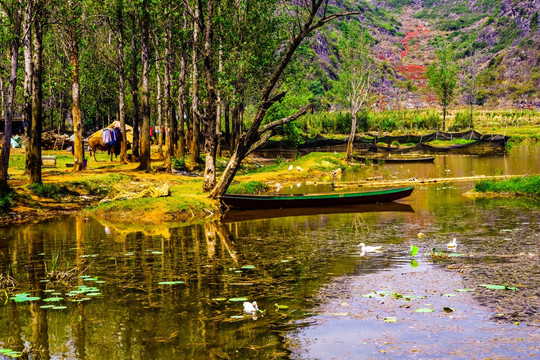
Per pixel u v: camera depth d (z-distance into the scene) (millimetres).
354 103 40688
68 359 5500
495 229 12977
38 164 18938
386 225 14211
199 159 30781
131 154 32594
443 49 72500
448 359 5375
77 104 24297
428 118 76438
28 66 20516
